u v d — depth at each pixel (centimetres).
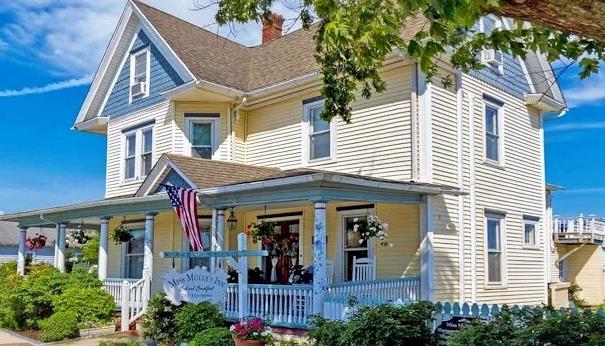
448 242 1408
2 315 1617
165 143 1839
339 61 995
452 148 1460
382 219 1439
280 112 1739
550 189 2170
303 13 1009
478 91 1588
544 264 1811
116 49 2080
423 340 840
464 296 1436
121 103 2064
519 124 1762
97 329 1392
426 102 1402
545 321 704
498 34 707
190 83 1697
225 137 1797
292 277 1431
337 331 873
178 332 1159
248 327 1020
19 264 2062
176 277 1079
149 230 1542
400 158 1425
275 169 1700
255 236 1492
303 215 1605
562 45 671
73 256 3297
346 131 1548
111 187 2053
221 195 1349
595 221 2636
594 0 359
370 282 1229
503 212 1633
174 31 1945
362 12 678
